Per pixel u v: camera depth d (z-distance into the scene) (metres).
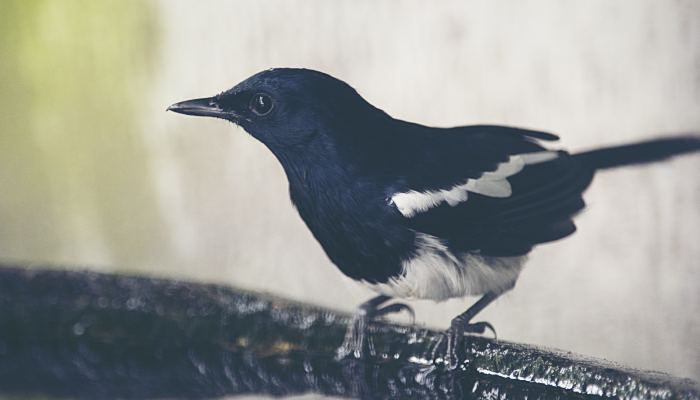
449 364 1.62
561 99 1.86
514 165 1.66
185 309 1.64
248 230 1.99
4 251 2.03
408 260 1.65
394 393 1.62
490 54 1.88
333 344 1.63
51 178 2.08
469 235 1.65
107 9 2.10
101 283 1.65
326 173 1.65
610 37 1.86
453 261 1.65
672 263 1.84
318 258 1.92
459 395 1.62
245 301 1.64
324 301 1.90
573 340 1.84
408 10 1.89
